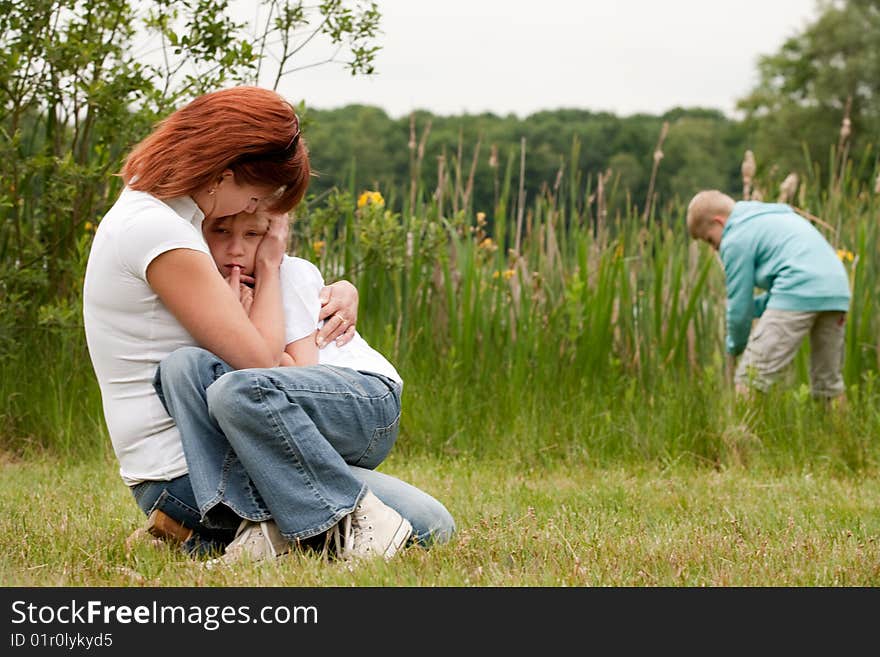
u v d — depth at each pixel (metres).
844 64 98.25
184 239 6.40
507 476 11.72
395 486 6.98
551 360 14.45
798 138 97.62
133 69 12.94
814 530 8.18
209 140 6.42
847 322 15.67
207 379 6.37
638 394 14.41
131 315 6.52
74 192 12.60
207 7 13.09
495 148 15.91
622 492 10.27
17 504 8.85
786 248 14.92
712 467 12.97
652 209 16.38
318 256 14.41
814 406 13.84
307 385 6.47
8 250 13.45
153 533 6.75
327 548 6.45
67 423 12.59
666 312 15.41
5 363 12.94
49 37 12.80
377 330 14.56
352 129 29.36
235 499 6.33
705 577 6.43
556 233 16.16
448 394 13.84
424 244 14.71
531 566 6.58
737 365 15.85
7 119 13.41
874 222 16.45
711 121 97.81
